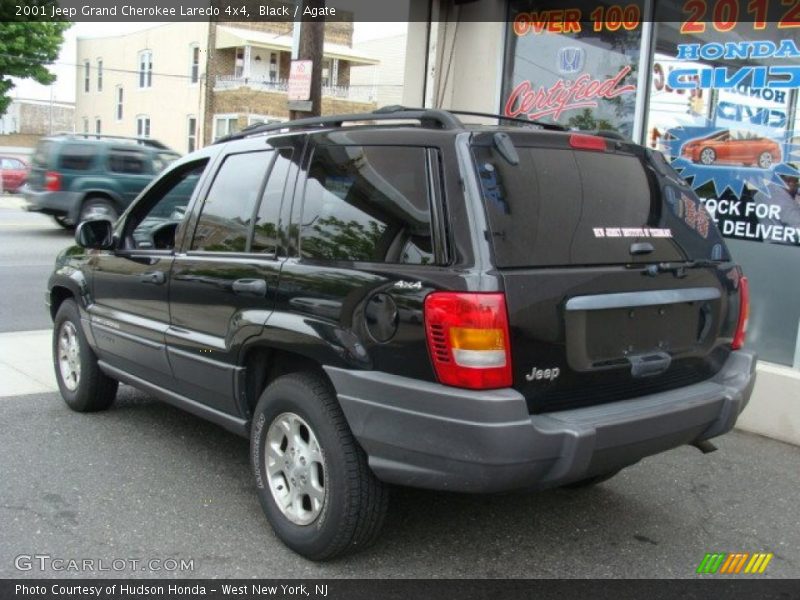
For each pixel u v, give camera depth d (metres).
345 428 3.45
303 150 3.92
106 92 39.38
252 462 3.95
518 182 3.33
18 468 4.69
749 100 5.95
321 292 3.51
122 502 4.25
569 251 3.33
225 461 4.89
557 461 3.13
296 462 3.70
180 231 4.55
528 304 3.10
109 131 39.25
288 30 32.50
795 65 5.68
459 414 3.03
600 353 3.36
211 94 32.16
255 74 31.70
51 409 5.86
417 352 3.15
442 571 3.65
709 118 6.20
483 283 3.04
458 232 3.16
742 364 4.03
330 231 3.63
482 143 3.31
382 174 3.50
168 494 4.37
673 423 3.47
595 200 3.55
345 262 3.50
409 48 8.40
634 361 3.46
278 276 3.74
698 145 6.28
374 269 3.35
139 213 5.11
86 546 3.76
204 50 32.12
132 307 4.87
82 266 5.48
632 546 3.99
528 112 7.65
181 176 4.88
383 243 3.39
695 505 4.53
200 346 4.20
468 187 3.20
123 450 5.03
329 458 3.45
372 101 35.88
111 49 38.53
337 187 3.68
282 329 3.61
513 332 3.07
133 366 4.95
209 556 3.70
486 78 7.83
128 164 17.36
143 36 35.91
